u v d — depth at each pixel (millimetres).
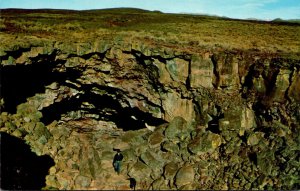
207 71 46844
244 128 44344
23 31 53156
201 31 59688
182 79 48188
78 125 53875
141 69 49969
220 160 41844
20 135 41781
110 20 68438
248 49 50875
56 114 52094
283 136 41031
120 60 49719
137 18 73812
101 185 40219
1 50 42750
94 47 48969
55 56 47938
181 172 39188
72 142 47625
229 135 43656
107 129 54531
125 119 54188
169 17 79062
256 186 37469
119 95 51906
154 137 45750
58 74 49406
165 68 48406
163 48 47906
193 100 48438
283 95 42812
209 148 42844
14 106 47000
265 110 43594
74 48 48438
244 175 38844
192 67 46875
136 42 49719
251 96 45094
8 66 43688
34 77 48000
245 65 46156
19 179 37281
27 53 45594
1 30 52719
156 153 43594
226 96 46562
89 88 51656
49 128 49844
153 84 50031
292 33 60531
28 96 48844
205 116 47250
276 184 37312
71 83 50875
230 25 66812
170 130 45500
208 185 38906
